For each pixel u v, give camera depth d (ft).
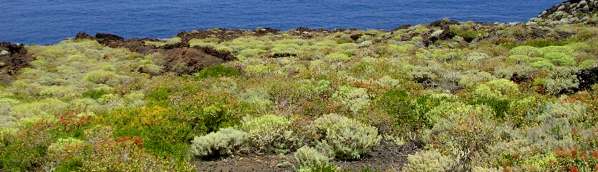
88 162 38.68
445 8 634.84
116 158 38.99
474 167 34.40
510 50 115.24
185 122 51.24
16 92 97.19
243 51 140.05
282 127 46.50
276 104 62.13
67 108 74.28
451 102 57.88
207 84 78.74
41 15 643.45
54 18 622.13
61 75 112.88
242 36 184.55
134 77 106.73
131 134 47.62
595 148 33.60
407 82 79.97
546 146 36.14
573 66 92.58
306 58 119.75
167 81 85.81
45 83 104.94
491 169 32.09
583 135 37.47
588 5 172.14
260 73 95.55
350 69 95.81
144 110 54.13
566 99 58.29
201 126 51.47
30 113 74.38
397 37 158.10
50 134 47.83
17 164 42.27
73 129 51.29
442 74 88.38
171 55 123.65
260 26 553.64
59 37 513.86
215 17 612.70
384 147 46.91
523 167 31.42
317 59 115.34
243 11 645.10
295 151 45.68
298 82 73.61
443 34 146.92
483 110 54.44
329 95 66.28
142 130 48.34
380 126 51.29
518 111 55.11
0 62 122.93
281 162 42.52
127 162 38.83
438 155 36.83
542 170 30.91
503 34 140.67
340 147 43.32
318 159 39.73
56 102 80.33
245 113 55.01
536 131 42.06
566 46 111.75
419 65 99.09
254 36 183.01
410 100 59.11
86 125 52.49
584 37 128.16
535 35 137.80
